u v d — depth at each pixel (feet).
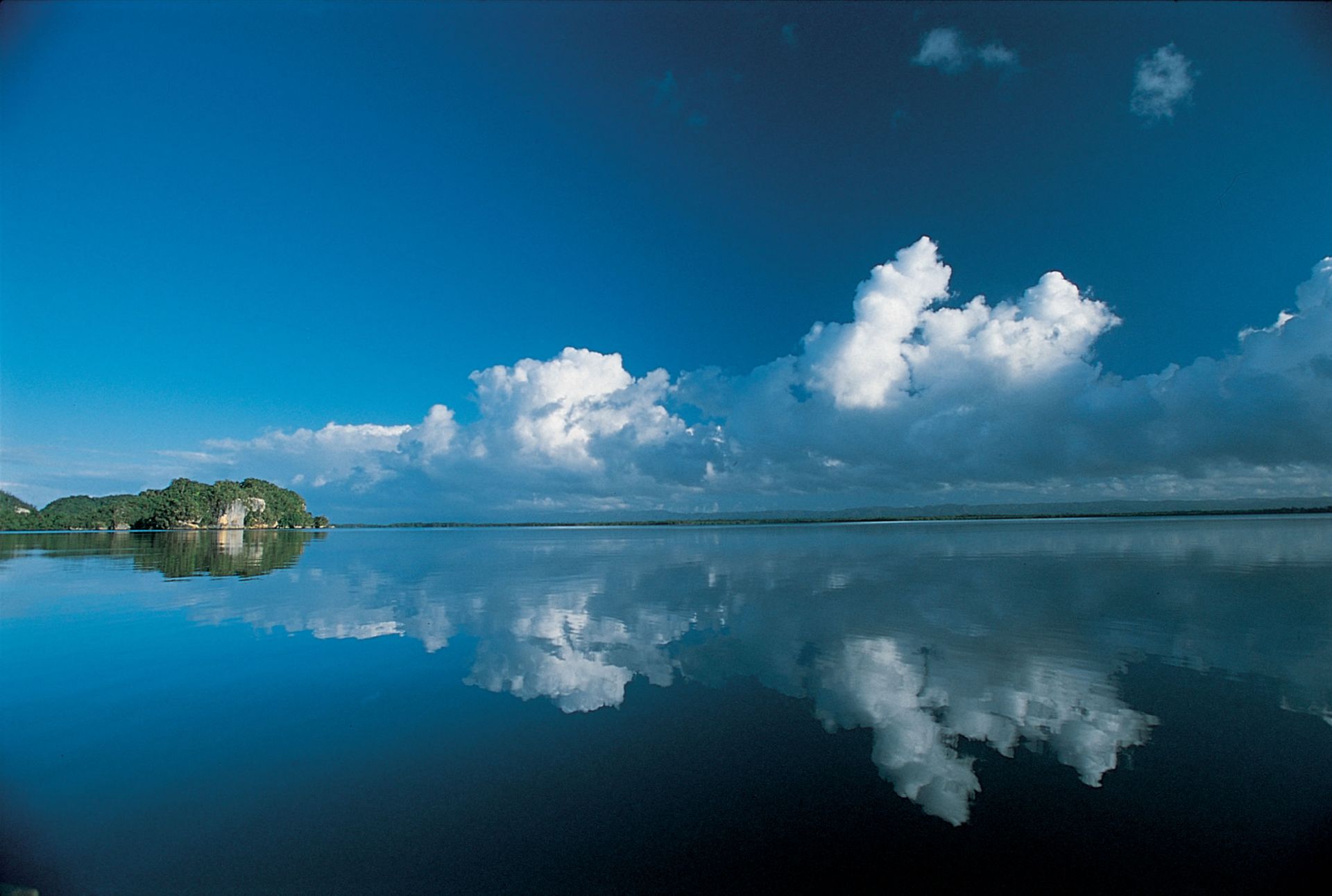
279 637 40.52
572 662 33.60
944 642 36.09
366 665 33.45
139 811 18.44
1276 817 16.88
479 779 20.03
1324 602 47.57
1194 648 33.91
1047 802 17.90
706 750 21.77
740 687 28.53
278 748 22.63
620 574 79.36
